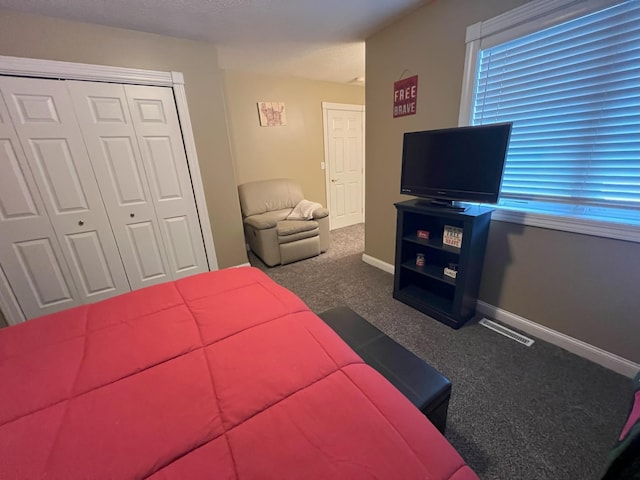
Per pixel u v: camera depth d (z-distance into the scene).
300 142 4.10
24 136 1.92
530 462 1.11
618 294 1.46
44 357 0.94
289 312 1.17
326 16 2.09
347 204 4.87
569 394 1.40
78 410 0.74
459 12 1.82
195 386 0.80
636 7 1.21
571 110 1.50
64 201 2.13
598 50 1.35
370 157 2.83
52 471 0.59
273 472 0.57
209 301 1.27
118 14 1.88
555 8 1.41
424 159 1.97
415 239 2.16
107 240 2.35
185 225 2.68
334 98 4.24
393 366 1.16
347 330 1.41
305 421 0.68
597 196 1.49
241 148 3.63
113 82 2.11
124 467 0.59
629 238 1.36
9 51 1.79
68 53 1.94
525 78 1.63
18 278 2.09
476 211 1.80
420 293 2.34
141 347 0.97
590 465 1.09
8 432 0.68
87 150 2.13
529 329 1.87
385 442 0.63
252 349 0.94
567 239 1.59
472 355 1.70
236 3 1.84
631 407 0.81
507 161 1.82
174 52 2.32
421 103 2.21
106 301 1.30
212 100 2.58
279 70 3.43
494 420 1.28
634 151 1.33
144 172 2.38
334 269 3.11
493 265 1.98
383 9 2.03
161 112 2.34
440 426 1.10
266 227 3.10
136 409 0.73
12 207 1.98
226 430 0.67
